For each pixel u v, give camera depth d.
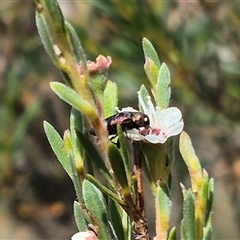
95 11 0.41
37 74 0.61
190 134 0.55
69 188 0.69
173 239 0.18
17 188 0.61
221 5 0.42
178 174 0.55
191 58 0.42
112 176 0.18
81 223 0.19
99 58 0.17
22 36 0.61
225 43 0.43
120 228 0.19
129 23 0.39
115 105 0.19
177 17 0.42
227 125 0.45
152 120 0.19
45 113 0.67
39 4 0.16
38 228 0.69
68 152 0.19
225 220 0.73
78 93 0.17
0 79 0.59
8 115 0.55
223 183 0.59
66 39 0.17
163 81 0.19
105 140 0.17
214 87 0.44
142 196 0.18
